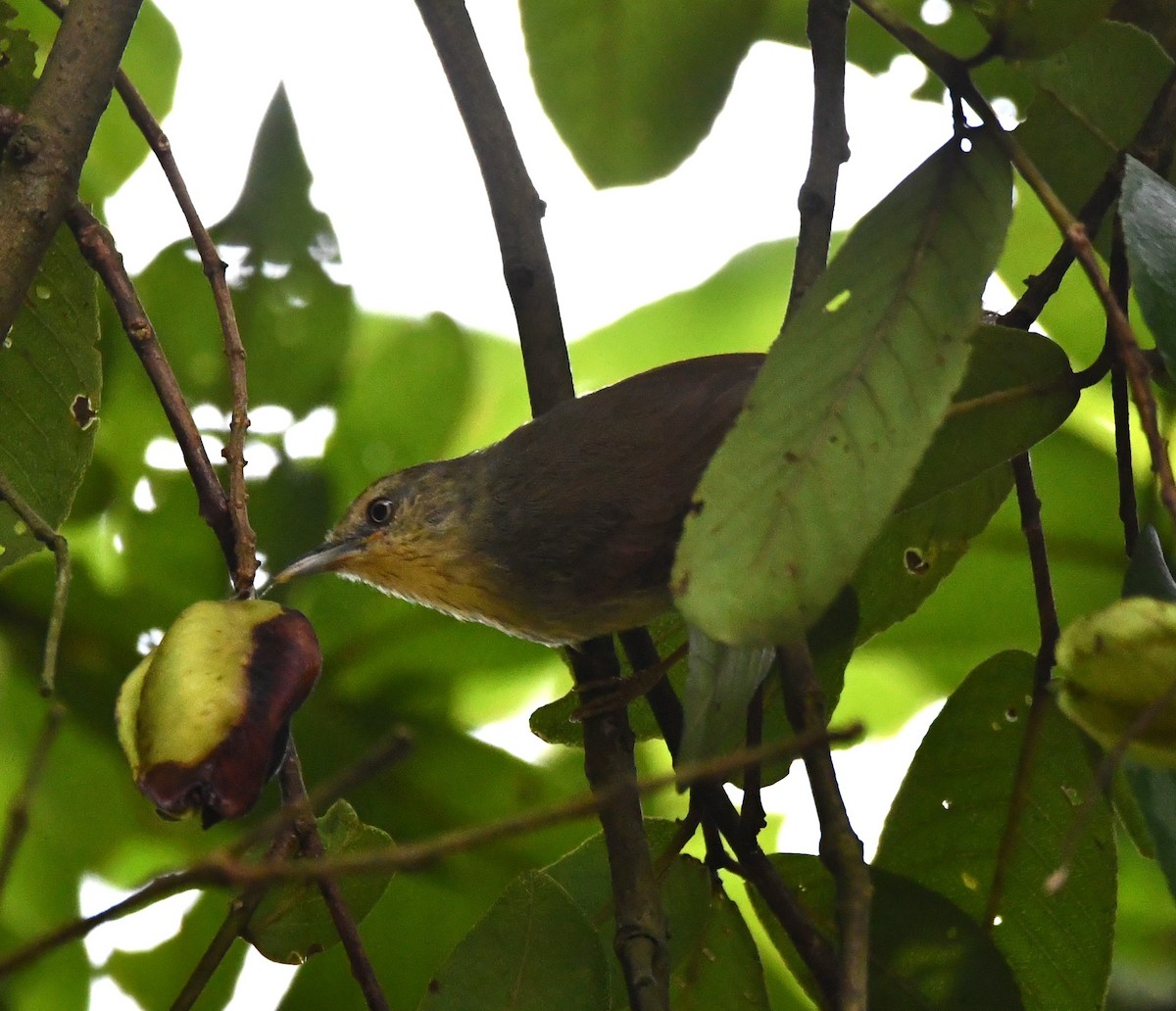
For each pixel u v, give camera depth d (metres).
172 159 6.13
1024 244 7.90
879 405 3.79
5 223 4.75
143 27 8.35
